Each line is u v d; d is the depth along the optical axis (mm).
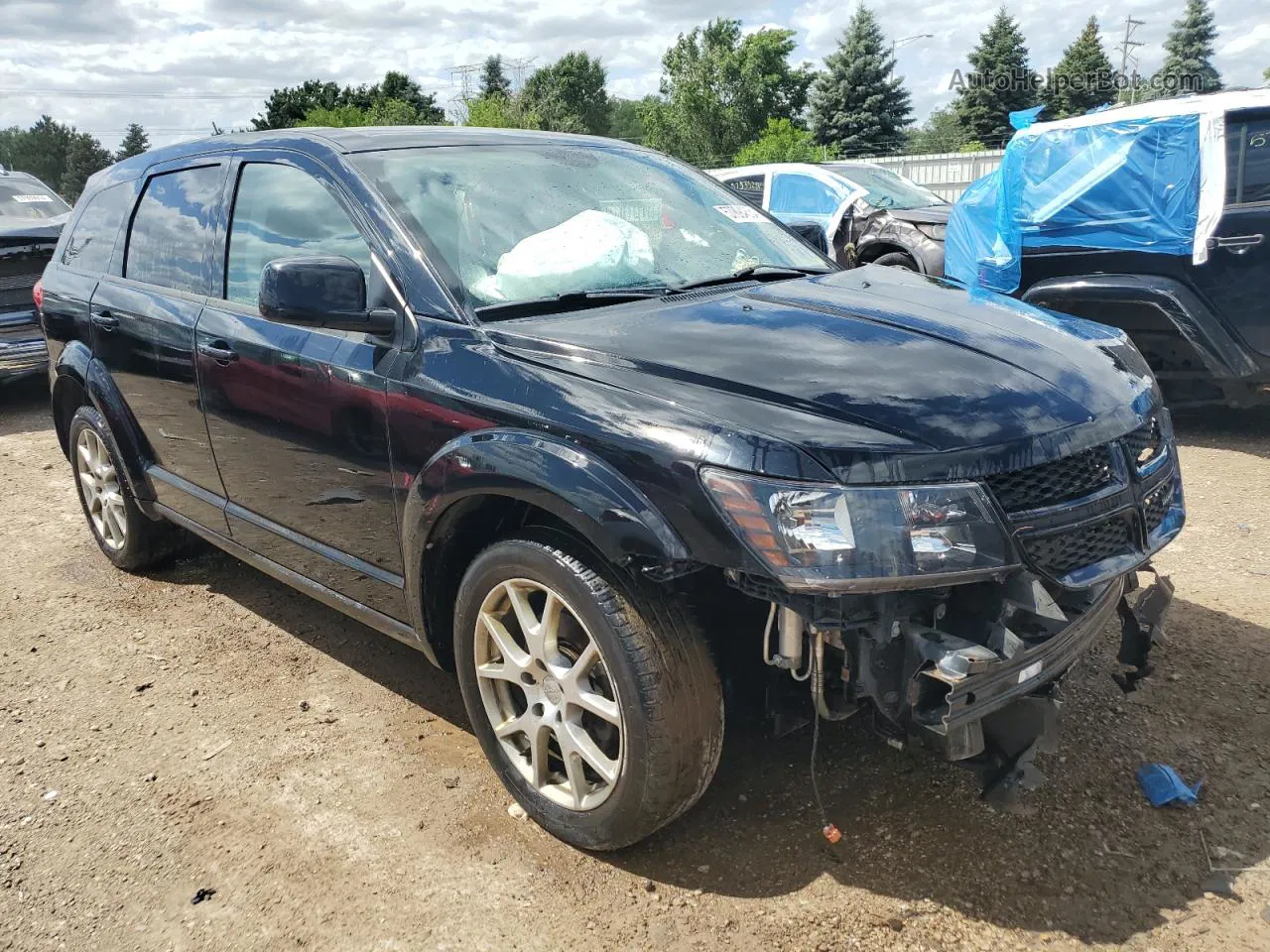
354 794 2980
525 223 3137
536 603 2680
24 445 7523
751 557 2111
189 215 3885
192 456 3859
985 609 2225
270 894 2574
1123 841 2604
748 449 2139
